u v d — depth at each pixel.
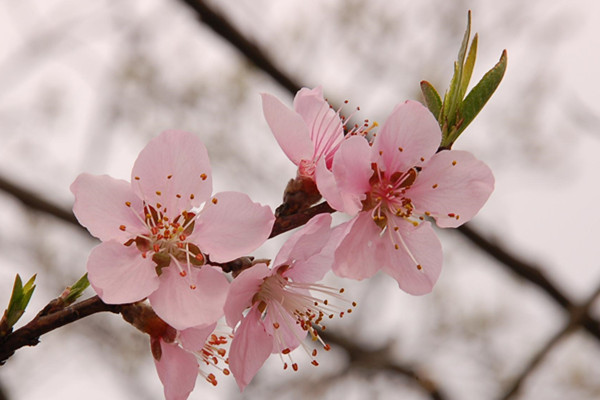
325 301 0.37
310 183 0.37
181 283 0.36
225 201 0.36
